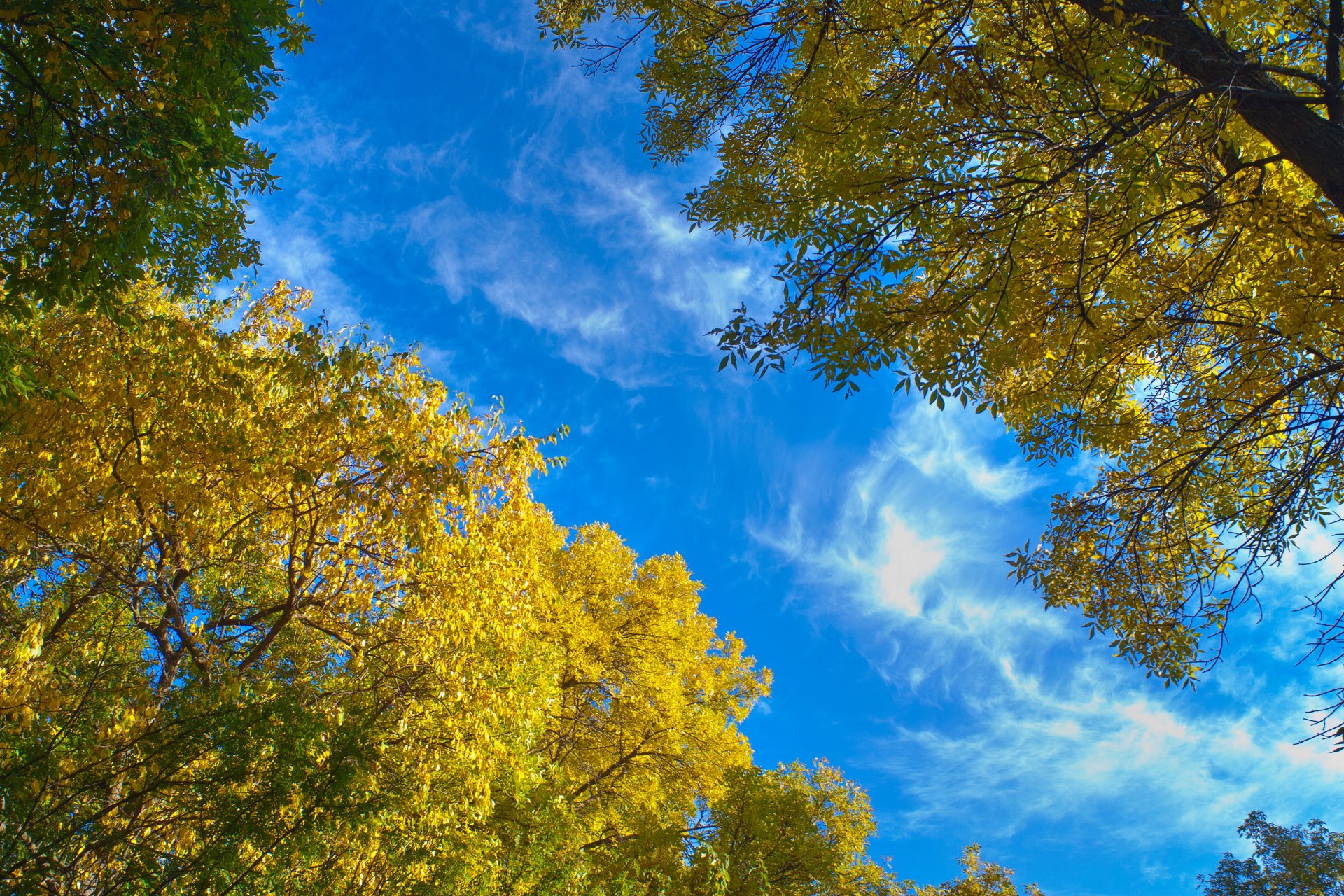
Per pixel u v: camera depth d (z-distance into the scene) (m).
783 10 5.12
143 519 7.18
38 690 5.38
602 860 9.79
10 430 6.05
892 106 4.30
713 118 6.74
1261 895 19.09
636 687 14.88
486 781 7.22
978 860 14.11
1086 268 4.59
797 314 4.25
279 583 8.82
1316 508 5.23
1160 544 6.17
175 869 5.20
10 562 6.88
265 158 6.16
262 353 8.09
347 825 6.01
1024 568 6.51
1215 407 5.49
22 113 4.27
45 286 4.56
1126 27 3.71
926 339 4.41
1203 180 4.59
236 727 5.33
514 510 8.19
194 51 4.46
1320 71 5.21
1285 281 4.54
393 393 7.72
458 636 7.51
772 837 9.89
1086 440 6.39
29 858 5.01
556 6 8.11
